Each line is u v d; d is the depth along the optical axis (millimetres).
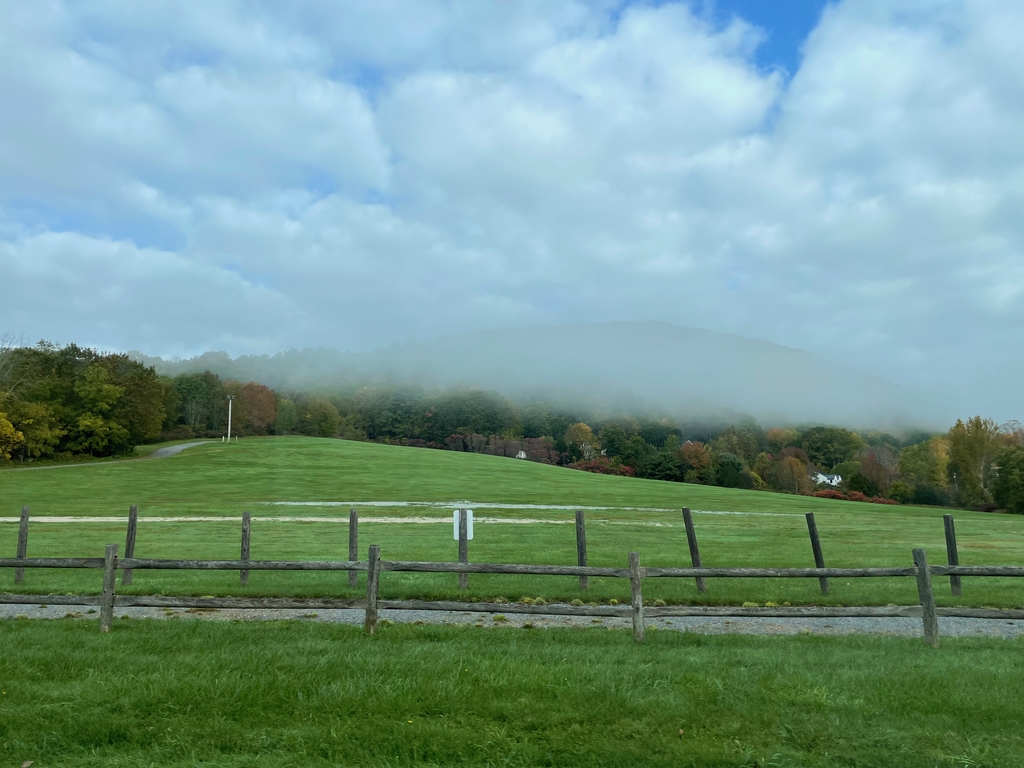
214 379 140000
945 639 10148
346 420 176125
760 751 5590
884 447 150750
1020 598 13523
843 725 6047
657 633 9914
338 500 50719
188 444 110875
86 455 87312
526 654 8164
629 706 6387
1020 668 8039
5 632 9289
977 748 5633
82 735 5648
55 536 25750
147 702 6309
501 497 54562
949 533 14398
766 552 22344
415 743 5594
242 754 5445
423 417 174750
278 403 155000
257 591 13016
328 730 5820
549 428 179500
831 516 44938
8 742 5504
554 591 13688
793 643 9539
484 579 15180
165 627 9727
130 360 116688
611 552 21734
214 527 30656
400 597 12844
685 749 5586
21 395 86750
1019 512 83688
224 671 7168
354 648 8352
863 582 15664
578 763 5406
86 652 8016
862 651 8898
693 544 15094
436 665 7453
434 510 43094
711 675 7301
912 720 6238
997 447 91625
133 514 15375
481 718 6164
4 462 78000
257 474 71125
